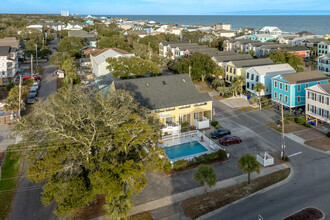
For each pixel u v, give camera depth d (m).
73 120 26.20
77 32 147.38
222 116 53.09
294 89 52.03
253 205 27.27
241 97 64.00
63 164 25.30
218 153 36.41
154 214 26.31
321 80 53.78
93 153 27.52
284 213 25.81
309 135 43.44
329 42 109.62
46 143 26.91
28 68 95.38
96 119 26.70
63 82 71.00
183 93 48.56
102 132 26.28
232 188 30.25
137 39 141.38
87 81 75.81
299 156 37.09
